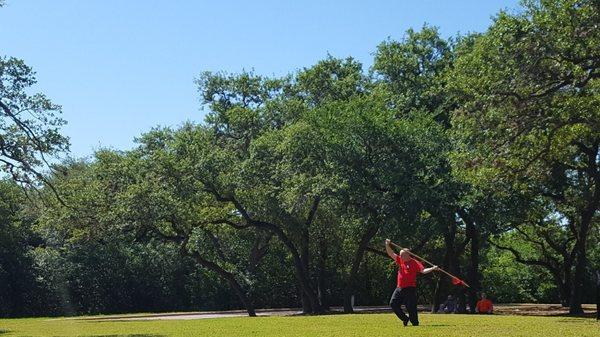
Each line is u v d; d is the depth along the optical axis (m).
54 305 50.69
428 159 30.05
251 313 36.44
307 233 37.03
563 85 17.66
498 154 19.62
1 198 41.00
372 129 30.58
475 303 33.41
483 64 18.47
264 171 34.16
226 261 42.50
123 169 34.88
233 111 37.66
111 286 52.12
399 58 34.66
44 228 43.38
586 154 26.02
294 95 39.25
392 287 53.06
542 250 43.97
